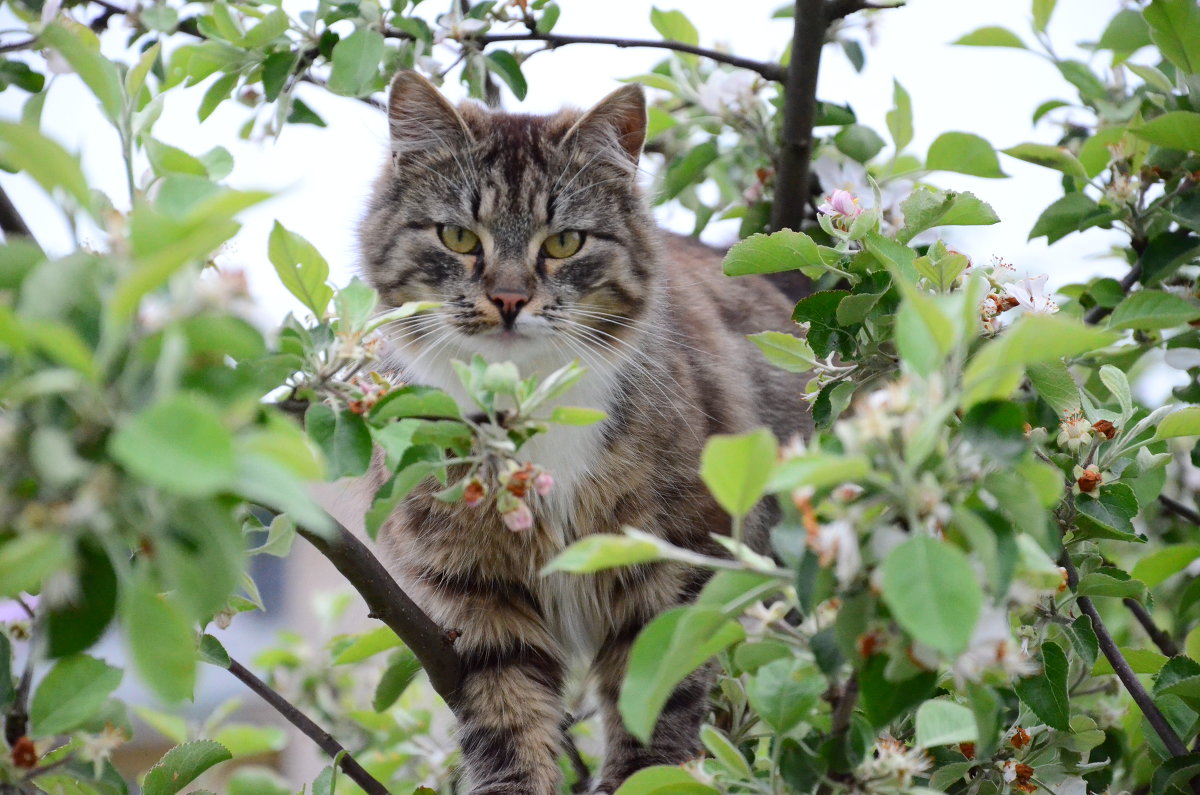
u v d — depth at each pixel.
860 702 2.47
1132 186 3.65
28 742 2.17
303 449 1.71
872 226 3.10
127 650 1.85
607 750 3.96
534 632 3.95
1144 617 3.73
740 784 2.36
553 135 4.09
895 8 4.41
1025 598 2.10
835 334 3.12
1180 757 2.90
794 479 1.81
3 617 2.79
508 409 2.58
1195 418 2.91
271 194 1.71
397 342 3.98
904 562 1.78
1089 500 3.03
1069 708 3.01
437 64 4.35
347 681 5.18
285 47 4.16
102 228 2.02
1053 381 2.85
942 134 4.08
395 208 4.07
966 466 1.98
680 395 3.97
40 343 1.69
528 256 3.93
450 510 3.80
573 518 3.85
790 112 4.32
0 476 1.75
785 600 2.66
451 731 4.21
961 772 2.83
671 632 2.04
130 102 2.61
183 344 1.73
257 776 3.62
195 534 1.85
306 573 8.00
